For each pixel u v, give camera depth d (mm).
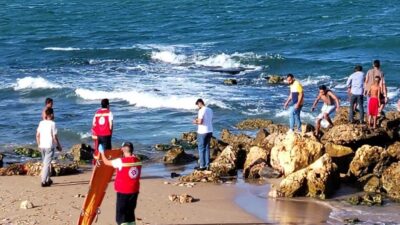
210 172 20078
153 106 32750
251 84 38781
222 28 63844
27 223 14859
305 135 20156
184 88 37062
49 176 18797
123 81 39656
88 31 65438
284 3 78688
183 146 25219
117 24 69750
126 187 13438
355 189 18719
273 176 19906
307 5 76375
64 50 53844
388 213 16500
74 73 43281
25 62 48750
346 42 53375
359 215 16344
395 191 18078
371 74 22672
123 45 56312
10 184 18891
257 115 30609
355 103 24188
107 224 14859
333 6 74875
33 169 20516
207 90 36500
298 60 46125
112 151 14258
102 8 82812
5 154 24281
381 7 73062
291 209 16797
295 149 19641
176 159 22734
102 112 19469
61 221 15055
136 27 67062
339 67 44062
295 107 22891
